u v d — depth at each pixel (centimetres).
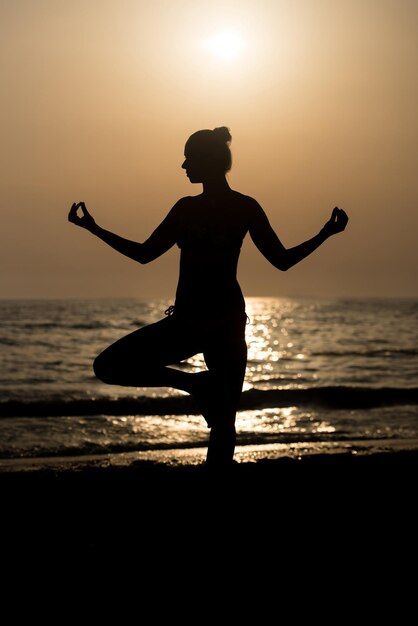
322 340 3828
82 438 1200
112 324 4734
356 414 1539
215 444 511
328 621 401
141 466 846
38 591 446
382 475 815
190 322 486
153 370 495
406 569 496
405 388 1867
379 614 412
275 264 501
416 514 657
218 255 489
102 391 1814
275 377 2262
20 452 1072
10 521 614
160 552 526
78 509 657
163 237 502
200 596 439
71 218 495
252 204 500
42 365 2469
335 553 531
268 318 6203
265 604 426
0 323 4691
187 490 737
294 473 813
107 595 441
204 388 502
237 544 543
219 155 499
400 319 5991
